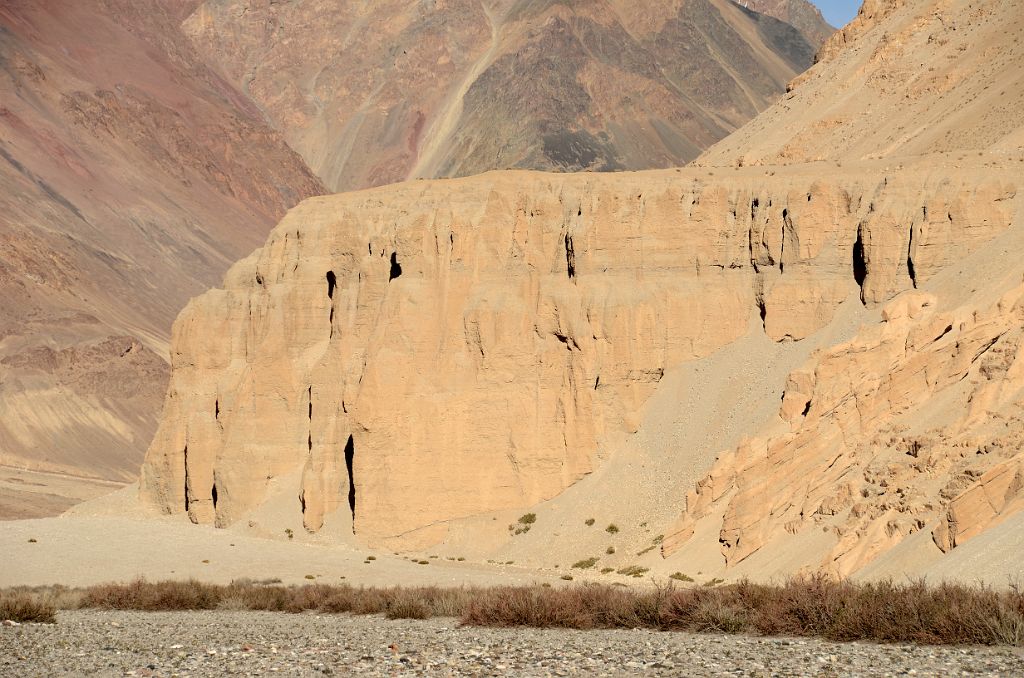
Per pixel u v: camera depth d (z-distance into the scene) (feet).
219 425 360.28
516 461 319.68
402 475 319.47
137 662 147.33
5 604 203.21
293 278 357.61
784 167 337.52
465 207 338.13
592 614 177.37
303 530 331.36
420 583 271.08
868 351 275.18
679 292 324.19
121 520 357.82
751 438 279.28
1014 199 301.43
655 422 317.83
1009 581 175.01
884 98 443.32
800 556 241.35
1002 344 257.34
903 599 150.71
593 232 328.70
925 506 223.10
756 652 136.77
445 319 328.70
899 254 305.53
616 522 300.61
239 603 233.14
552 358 324.60
